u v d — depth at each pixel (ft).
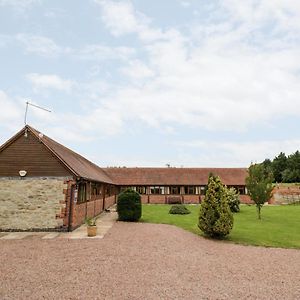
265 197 83.51
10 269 31.58
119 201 78.33
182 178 162.30
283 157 319.88
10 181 61.31
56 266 32.91
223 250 42.96
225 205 51.80
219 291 25.66
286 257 39.04
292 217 88.74
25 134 62.75
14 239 50.49
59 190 61.11
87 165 107.96
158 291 25.40
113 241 48.42
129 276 29.53
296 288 26.76
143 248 43.16
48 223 60.13
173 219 81.76
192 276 29.84
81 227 66.13
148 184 156.46
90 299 23.41
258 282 28.32
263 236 55.16
